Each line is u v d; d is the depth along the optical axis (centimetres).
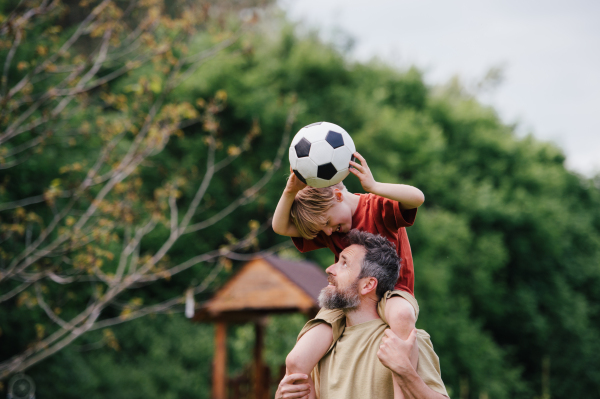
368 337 277
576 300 2394
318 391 292
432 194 2052
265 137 1709
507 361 2183
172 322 1591
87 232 763
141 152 757
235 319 954
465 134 2481
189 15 788
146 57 799
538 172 2508
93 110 1127
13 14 665
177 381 1388
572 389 2231
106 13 753
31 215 779
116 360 1436
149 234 1530
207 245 1659
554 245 2323
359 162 311
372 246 282
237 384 1036
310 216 295
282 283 869
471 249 2030
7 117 700
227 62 1741
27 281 744
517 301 2228
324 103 1880
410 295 288
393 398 268
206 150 1664
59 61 976
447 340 1750
